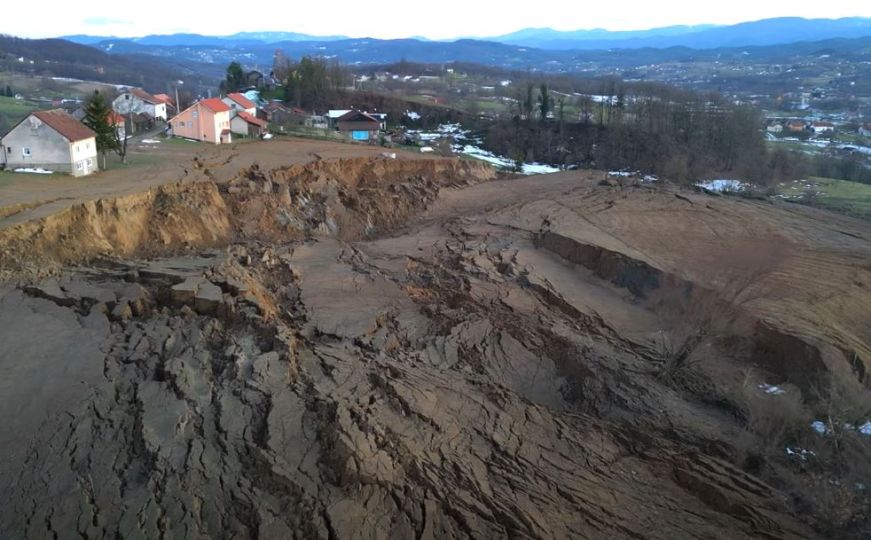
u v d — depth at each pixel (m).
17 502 15.02
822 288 28.95
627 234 36.62
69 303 23.89
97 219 29.62
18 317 22.69
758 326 25.06
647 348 25.19
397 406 19.98
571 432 19.84
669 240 35.66
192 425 18.02
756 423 19.92
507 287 30.28
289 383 20.34
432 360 23.75
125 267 27.20
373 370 21.92
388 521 15.41
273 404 19.05
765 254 31.17
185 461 16.56
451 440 18.73
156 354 21.30
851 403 20.34
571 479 17.69
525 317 27.33
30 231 26.55
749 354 24.92
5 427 17.47
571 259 34.19
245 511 15.27
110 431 17.61
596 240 34.72
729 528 16.23
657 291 29.11
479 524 15.68
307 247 34.72
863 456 18.44
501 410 20.62
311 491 15.98
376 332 25.34
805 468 18.42
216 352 22.08
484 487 16.89
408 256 34.91
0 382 19.22
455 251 35.28
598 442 19.44
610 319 27.56
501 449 18.62
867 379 22.55
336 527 14.93
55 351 20.95
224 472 16.41
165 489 15.60
